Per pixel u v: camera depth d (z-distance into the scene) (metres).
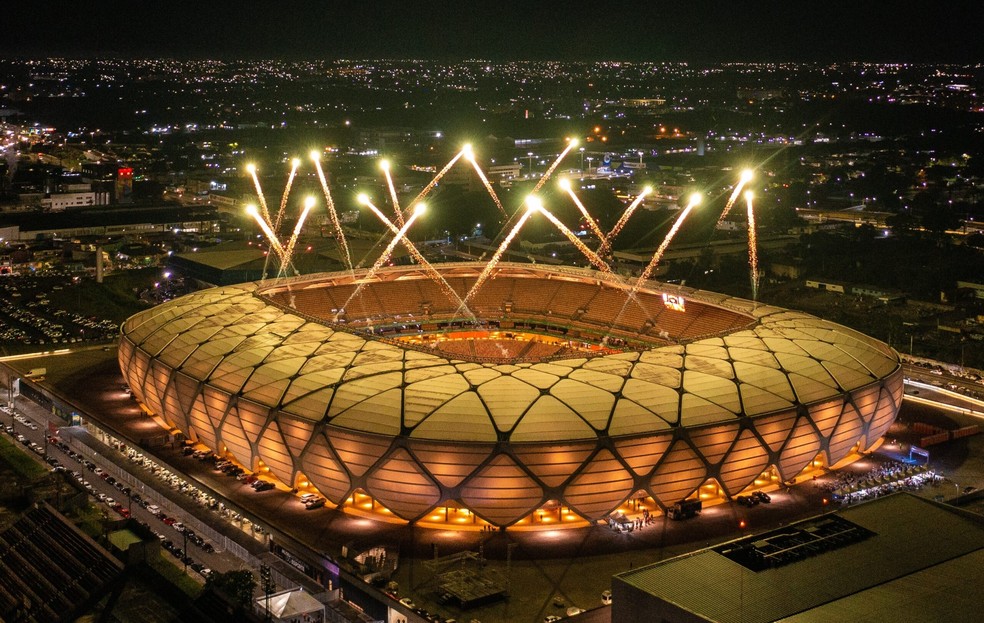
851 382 138.25
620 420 122.00
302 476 132.62
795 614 87.62
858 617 87.19
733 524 125.06
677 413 124.31
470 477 119.88
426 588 110.00
